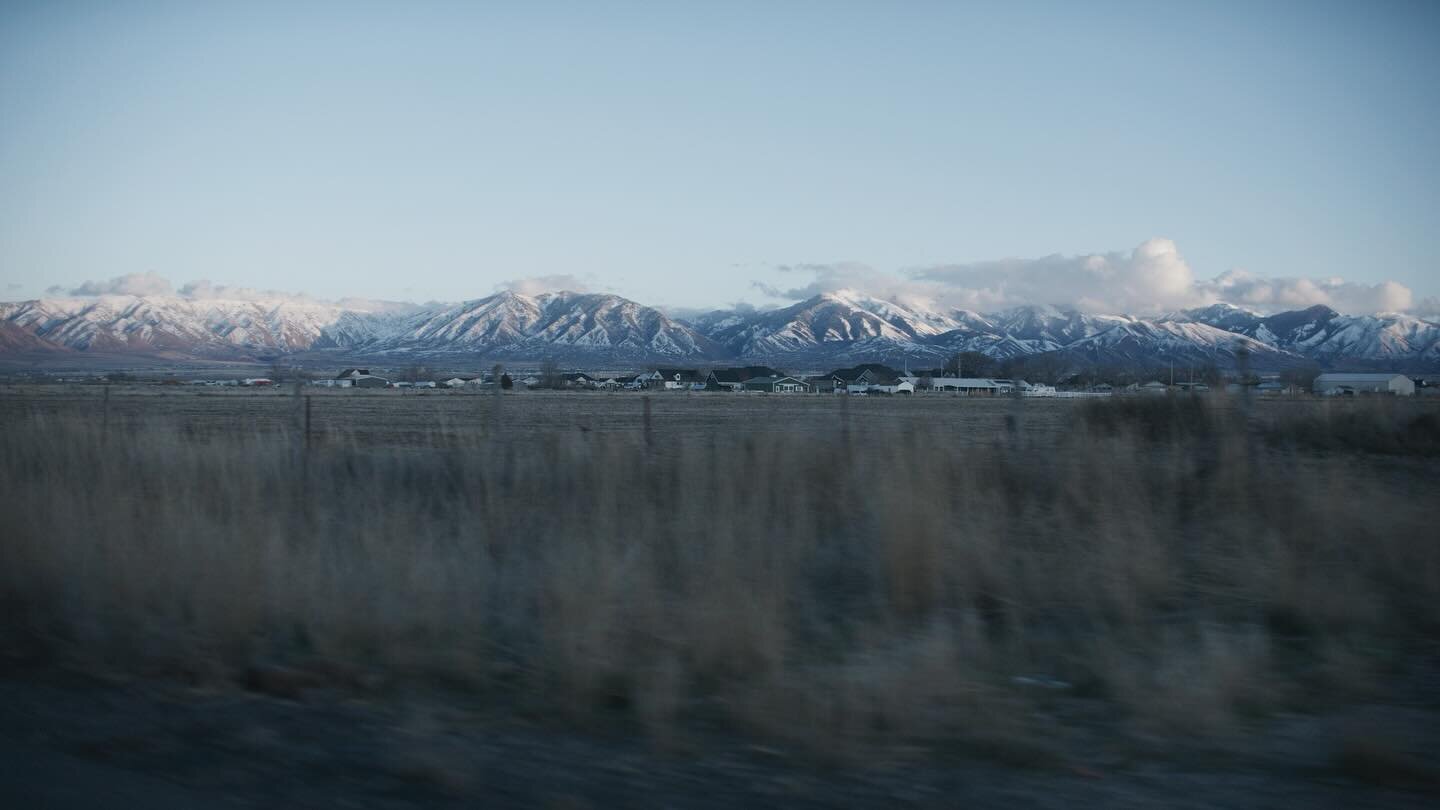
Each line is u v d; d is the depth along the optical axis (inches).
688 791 219.9
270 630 339.9
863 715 255.4
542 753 244.2
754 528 404.2
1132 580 360.2
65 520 405.1
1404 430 745.0
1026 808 209.8
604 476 507.8
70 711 274.7
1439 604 342.3
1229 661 278.7
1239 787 221.0
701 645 302.7
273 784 225.0
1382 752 227.0
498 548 433.1
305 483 553.3
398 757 236.4
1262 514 445.1
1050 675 296.7
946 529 388.2
